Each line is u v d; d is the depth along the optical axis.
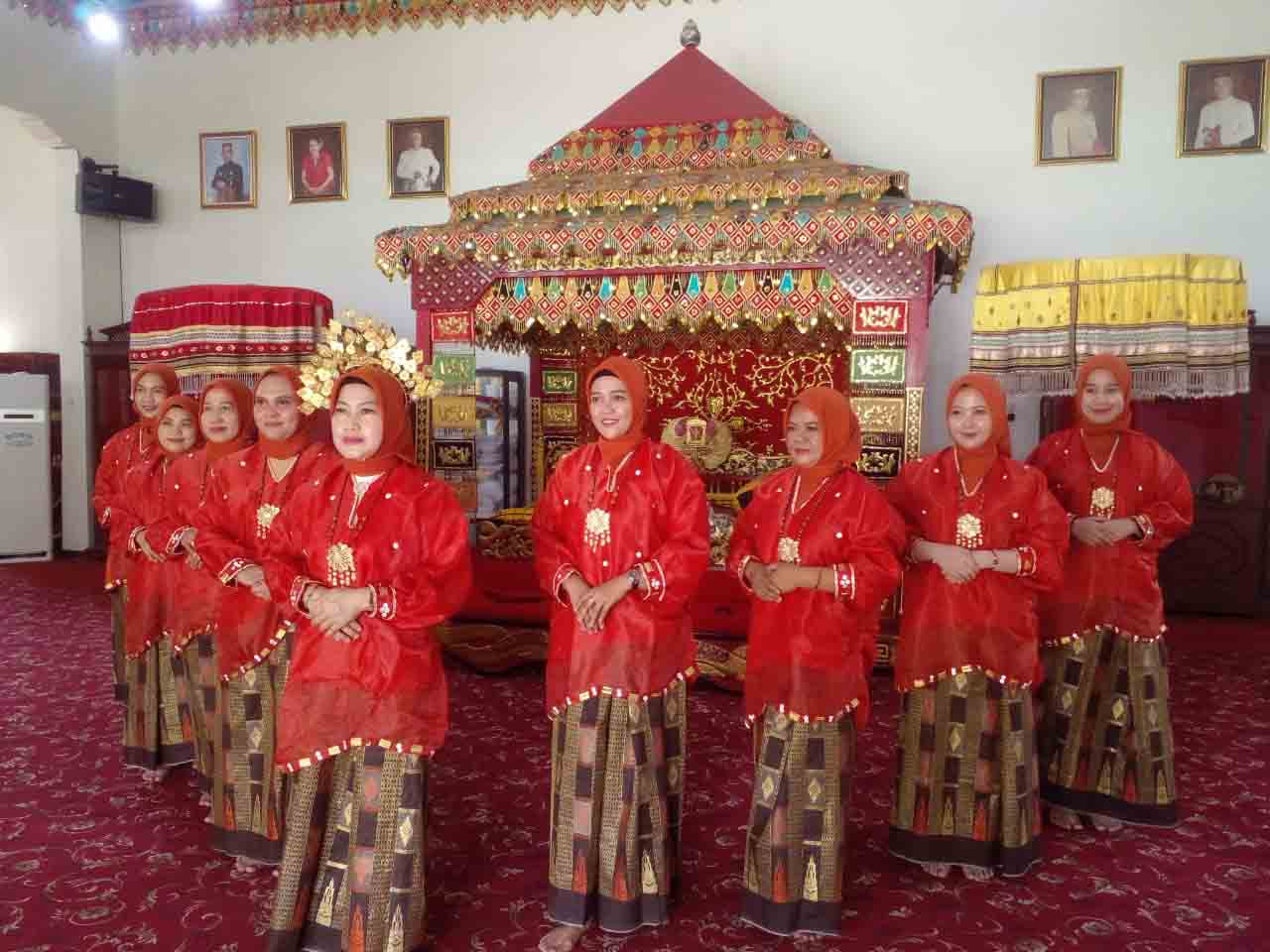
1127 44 5.89
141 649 3.08
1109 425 2.79
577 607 2.10
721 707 3.91
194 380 4.76
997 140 6.08
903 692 2.53
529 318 4.18
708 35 6.43
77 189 7.11
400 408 2.04
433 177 6.95
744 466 5.30
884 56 6.20
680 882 2.36
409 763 1.95
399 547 1.96
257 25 7.19
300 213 7.21
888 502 2.35
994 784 2.46
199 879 2.46
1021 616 2.41
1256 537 5.58
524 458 6.60
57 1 7.00
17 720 3.75
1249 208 5.79
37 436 7.42
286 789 2.44
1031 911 2.32
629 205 4.06
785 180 3.92
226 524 2.40
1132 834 2.77
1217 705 3.99
